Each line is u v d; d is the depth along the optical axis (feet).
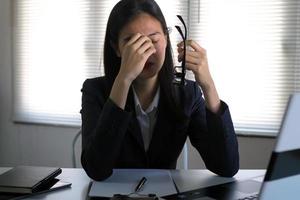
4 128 9.81
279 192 1.84
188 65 3.91
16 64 9.53
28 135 9.64
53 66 9.29
